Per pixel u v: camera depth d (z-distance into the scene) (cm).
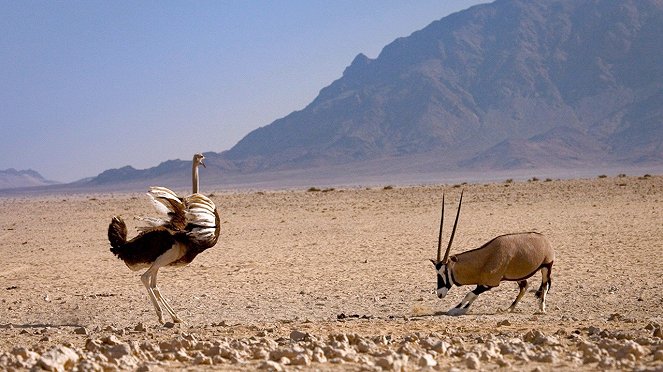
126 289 2312
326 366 912
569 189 6016
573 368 919
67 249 3666
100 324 1747
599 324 1491
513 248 1784
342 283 2342
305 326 1448
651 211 4344
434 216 4581
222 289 2272
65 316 1867
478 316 1739
